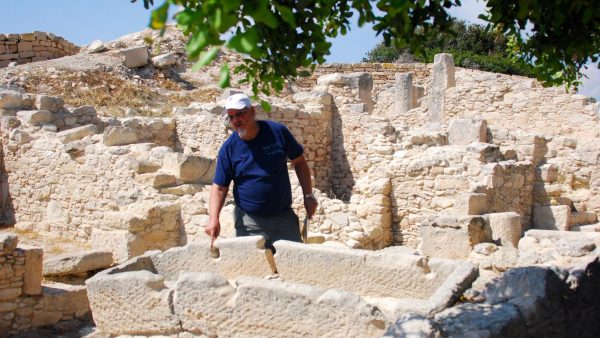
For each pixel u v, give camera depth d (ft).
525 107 64.54
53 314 26.96
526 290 15.24
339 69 97.86
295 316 15.49
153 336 17.95
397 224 44.88
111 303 18.66
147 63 82.74
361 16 12.10
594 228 47.55
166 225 36.99
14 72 69.87
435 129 57.62
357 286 18.69
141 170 39.60
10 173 48.91
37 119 49.08
